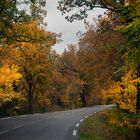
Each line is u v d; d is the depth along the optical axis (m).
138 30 8.09
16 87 46.53
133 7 9.12
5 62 38.09
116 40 25.31
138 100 17.34
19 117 32.91
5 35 25.53
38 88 49.50
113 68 28.20
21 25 25.75
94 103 83.25
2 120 28.94
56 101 66.94
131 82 17.61
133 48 8.59
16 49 42.34
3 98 34.41
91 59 32.16
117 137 23.50
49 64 45.06
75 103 77.81
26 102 47.84
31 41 27.45
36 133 19.84
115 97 19.64
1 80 32.06
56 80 66.06
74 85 74.31
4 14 23.78
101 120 31.62
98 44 30.98
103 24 22.73
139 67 9.44
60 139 17.34
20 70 44.22
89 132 21.72
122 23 21.17
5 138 17.45
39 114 38.72
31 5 26.48
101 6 19.30
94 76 31.58
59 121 28.89
